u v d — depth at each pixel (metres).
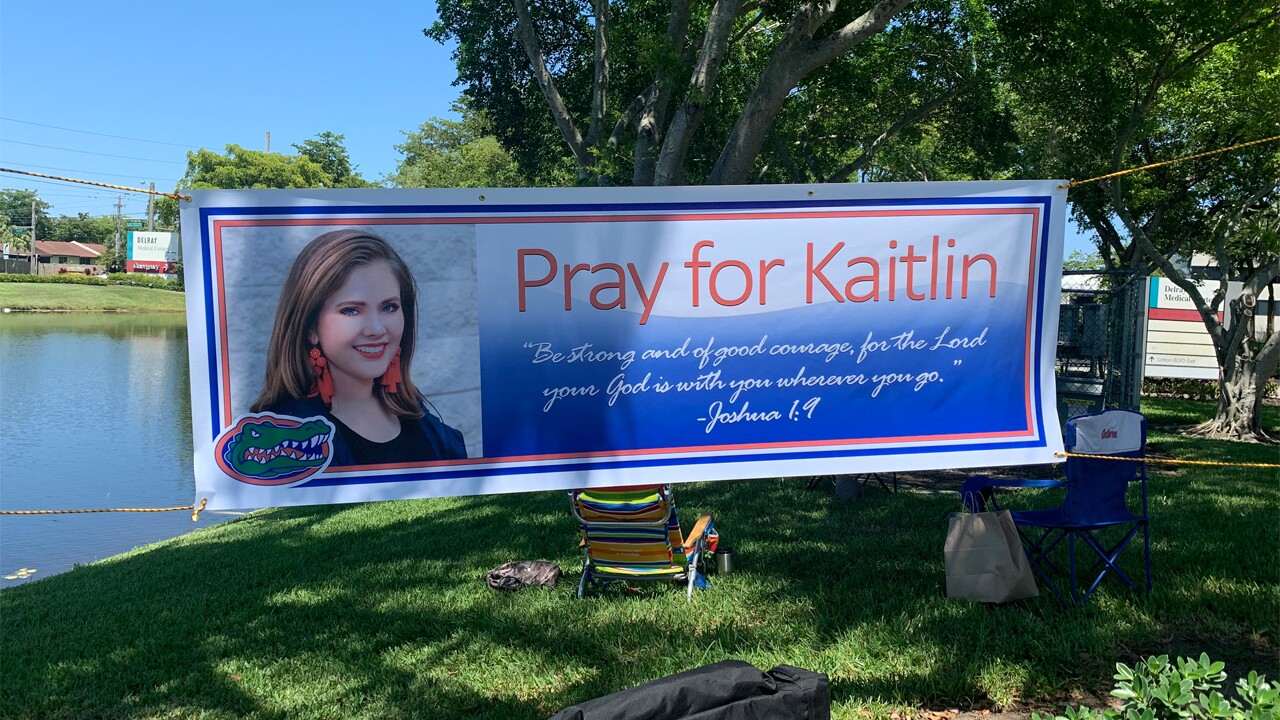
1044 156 15.61
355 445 4.07
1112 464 4.98
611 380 4.20
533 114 16.08
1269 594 4.92
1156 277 20.06
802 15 8.70
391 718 4.04
